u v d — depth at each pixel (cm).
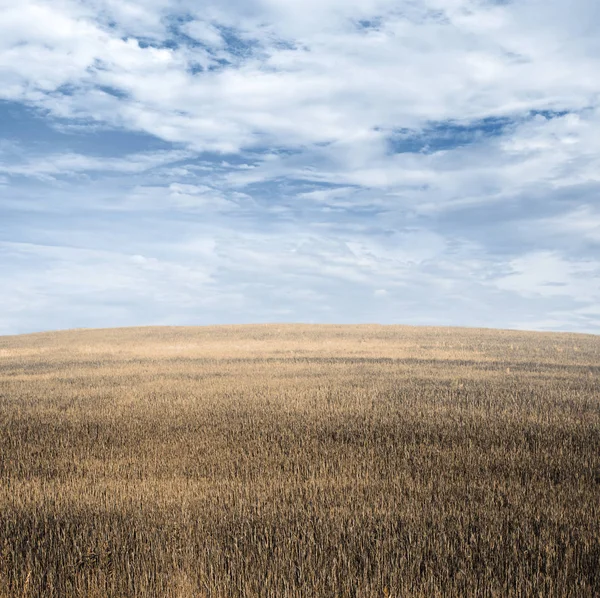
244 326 6438
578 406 1516
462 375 2303
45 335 6003
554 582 542
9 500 810
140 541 638
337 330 5709
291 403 1591
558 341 4547
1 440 1214
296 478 905
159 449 1119
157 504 770
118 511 747
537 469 945
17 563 592
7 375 2595
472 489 831
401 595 516
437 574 558
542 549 612
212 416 1432
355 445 1130
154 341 5003
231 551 607
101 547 611
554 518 707
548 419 1328
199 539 643
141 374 2495
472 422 1310
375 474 916
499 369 2591
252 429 1277
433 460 1007
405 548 613
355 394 1734
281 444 1146
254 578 543
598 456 1030
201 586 538
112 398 1759
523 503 768
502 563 580
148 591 529
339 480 880
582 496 800
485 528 664
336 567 566
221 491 831
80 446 1157
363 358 3231
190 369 2700
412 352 3628
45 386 2102
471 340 4600
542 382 2047
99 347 4497
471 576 547
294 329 5859
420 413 1418
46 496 820
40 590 542
